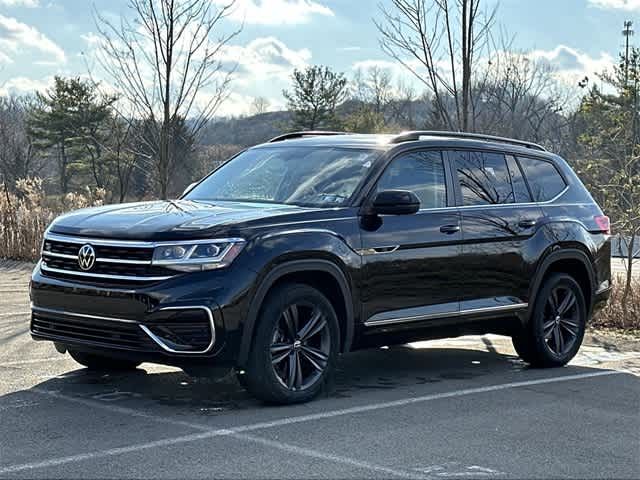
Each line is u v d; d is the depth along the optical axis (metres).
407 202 6.99
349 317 6.96
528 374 8.35
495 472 5.16
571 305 8.96
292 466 5.16
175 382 7.41
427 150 7.86
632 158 12.90
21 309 11.53
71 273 6.57
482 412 6.66
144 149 18.53
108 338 6.42
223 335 6.22
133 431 5.85
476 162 8.26
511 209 8.35
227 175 8.02
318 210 6.91
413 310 7.41
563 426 6.30
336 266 6.82
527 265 8.38
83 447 5.45
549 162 9.13
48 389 7.04
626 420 6.53
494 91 17.97
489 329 8.21
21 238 18.72
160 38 13.45
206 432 5.86
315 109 59.09
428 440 5.81
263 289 6.39
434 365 8.71
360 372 8.24
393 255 7.21
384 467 5.18
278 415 6.37
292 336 6.65
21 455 5.26
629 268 12.10
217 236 6.29
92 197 19.97
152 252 6.25
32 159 52.41
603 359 9.37
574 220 8.98
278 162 7.86
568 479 5.09
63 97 49.28
